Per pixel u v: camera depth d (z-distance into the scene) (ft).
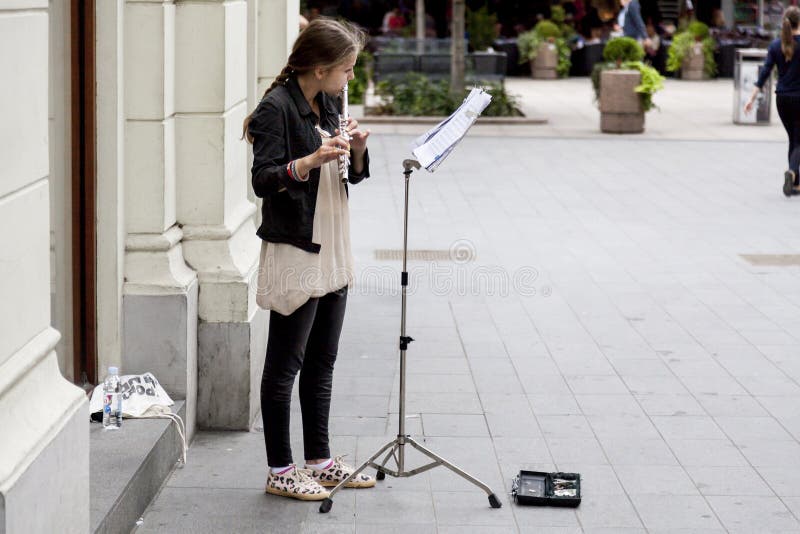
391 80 81.97
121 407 20.24
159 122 21.17
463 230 43.80
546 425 23.75
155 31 20.92
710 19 115.55
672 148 65.46
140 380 21.13
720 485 20.61
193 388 22.27
